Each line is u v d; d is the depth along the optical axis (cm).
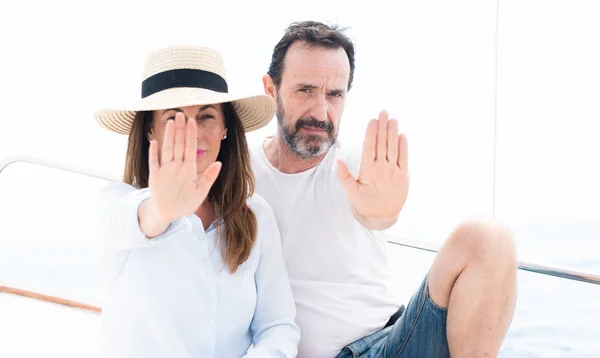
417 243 192
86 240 962
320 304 152
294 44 158
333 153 163
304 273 155
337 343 150
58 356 195
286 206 158
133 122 137
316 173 160
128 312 123
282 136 160
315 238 156
